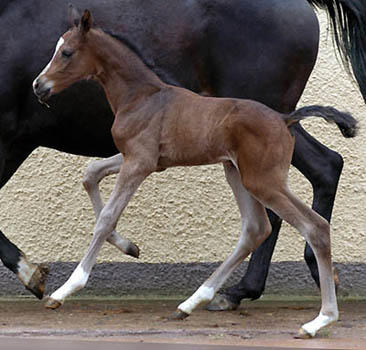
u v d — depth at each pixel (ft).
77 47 26.32
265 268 31.83
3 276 37.40
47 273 31.58
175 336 24.45
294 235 37.55
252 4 30.25
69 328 26.61
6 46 29.76
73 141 31.53
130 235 37.73
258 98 30.45
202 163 25.94
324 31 38.06
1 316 30.42
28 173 37.88
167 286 37.60
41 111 30.37
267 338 24.16
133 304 35.09
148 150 25.86
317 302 35.83
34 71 29.86
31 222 37.86
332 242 37.60
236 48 30.27
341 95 37.83
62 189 37.78
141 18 29.99
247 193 26.91
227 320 28.84
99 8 29.96
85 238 37.65
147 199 37.70
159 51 29.94
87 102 30.25
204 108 25.49
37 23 29.96
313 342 23.31
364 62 31.14
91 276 37.63
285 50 30.25
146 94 26.27
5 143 30.45
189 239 37.70
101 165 29.60
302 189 37.45
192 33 30.12
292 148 24.98
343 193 37.68
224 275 27.20
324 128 37.58
